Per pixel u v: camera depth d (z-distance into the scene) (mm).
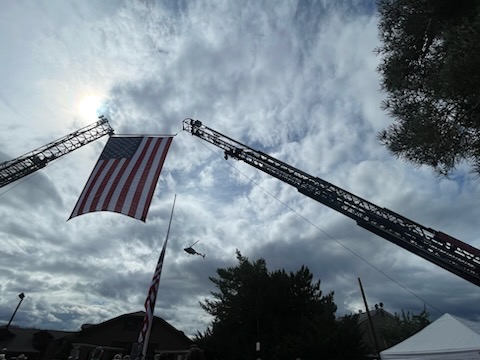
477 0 5355
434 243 17016
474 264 15375
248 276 27516
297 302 24328
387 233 18891
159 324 33969
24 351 37156
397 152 6660
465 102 5199
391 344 42625
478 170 5484
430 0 6090
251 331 24344
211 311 31125
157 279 12211
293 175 24359
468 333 10570
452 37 4977
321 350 17656
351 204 21047
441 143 5633
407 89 6691
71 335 34156
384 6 7094
